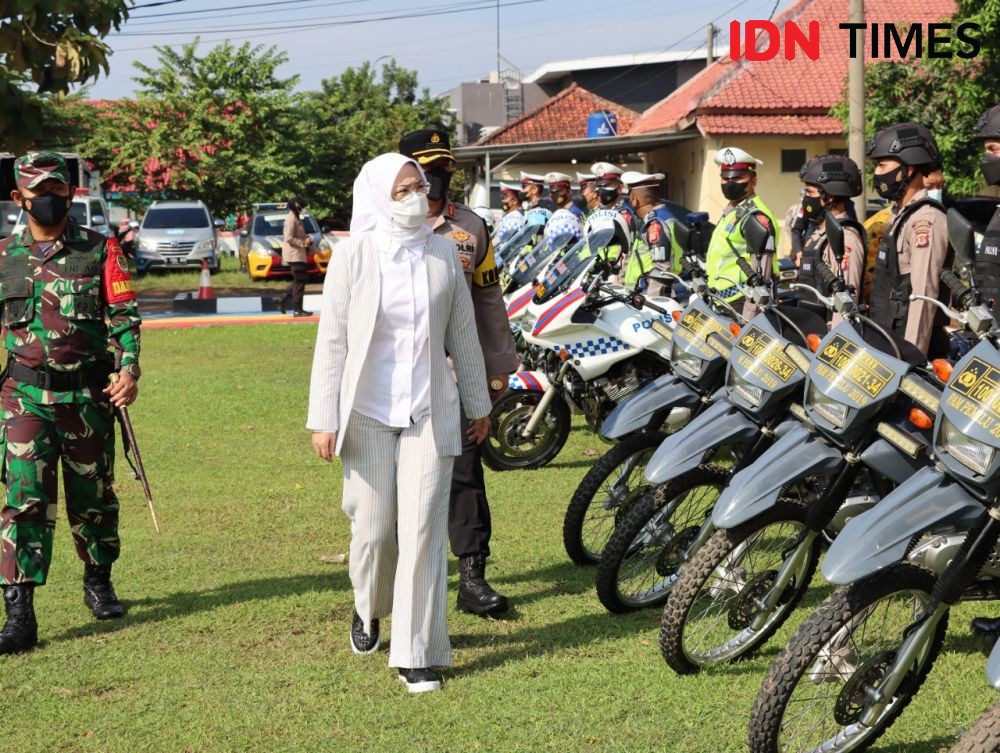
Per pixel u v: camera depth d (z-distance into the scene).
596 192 10.92
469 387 4.50
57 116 36.47
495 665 4.53
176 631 4.92
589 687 4.29
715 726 3.97
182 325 17.81
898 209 5.97
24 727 4.03
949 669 4.43
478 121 57.81
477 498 5.10
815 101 23.27
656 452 4.66
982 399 3.43
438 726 3.98
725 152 7.22
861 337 3.98
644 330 7.17
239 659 4.61
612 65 48.72
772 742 3.57
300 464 8.19
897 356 3.94
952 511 3.49
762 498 4.01
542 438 7.92
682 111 25.83
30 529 4.74
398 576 4.29
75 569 5.80
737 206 7.26
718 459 7.65
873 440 4.00
